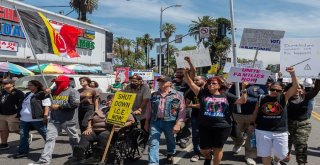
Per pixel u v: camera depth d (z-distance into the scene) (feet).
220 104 20.83
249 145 26.61
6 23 76.38
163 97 24.38
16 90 30.71
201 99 21.30
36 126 28.45
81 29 104.22
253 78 21.44
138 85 28.68
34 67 71.97
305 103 23.61
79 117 30.32
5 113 30.71
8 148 31.96
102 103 40.65
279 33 30.53
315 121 56.90
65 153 30.19
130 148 26.40
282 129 20.36
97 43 115.75
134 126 26.35
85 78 30.45
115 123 23.90
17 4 78.33
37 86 28.43
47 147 26.05
